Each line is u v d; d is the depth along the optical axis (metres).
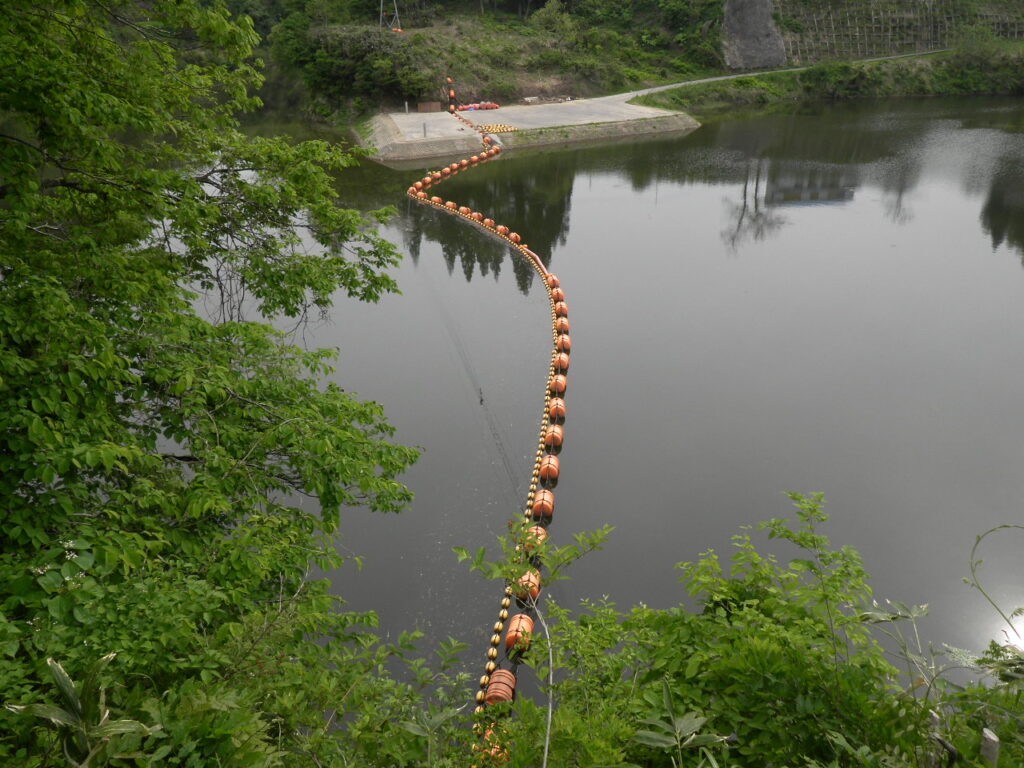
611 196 48.69
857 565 5.10
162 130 11.82
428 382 23.38
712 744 3.98
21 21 9.96
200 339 11.92
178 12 12.04
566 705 4.67
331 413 12.05
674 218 43.53
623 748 4.06
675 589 14.57
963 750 3.54
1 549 6.86
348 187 50.44
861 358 25.28
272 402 11.51
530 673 12.14
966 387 23.03
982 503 17.27
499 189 50.44
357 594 13.89
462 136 60.91
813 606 5.17
